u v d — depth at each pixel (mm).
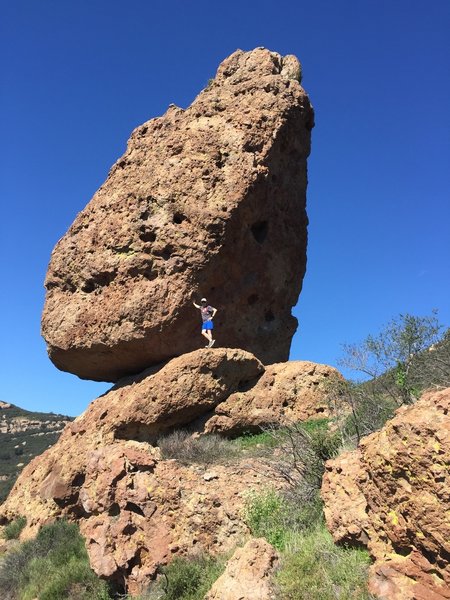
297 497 8594
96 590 10578
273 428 12188
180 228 14898
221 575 7406
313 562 6656
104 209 16156
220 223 14875
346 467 6828
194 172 15445
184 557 9047
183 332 14703
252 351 16375
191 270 14633
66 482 14352
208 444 12367
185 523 9445
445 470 5102
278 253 17047
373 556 6016
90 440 14477
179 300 14453
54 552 12906
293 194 17750
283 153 17156
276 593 6445
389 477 5758
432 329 9633
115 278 15234
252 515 8797
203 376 13562
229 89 17438
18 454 68188
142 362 15602
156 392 13445
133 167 16391
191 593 7973
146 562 9398
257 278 16391
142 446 10828
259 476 10219
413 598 5309
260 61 17859
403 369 9445
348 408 11500
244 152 15797
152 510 9719
